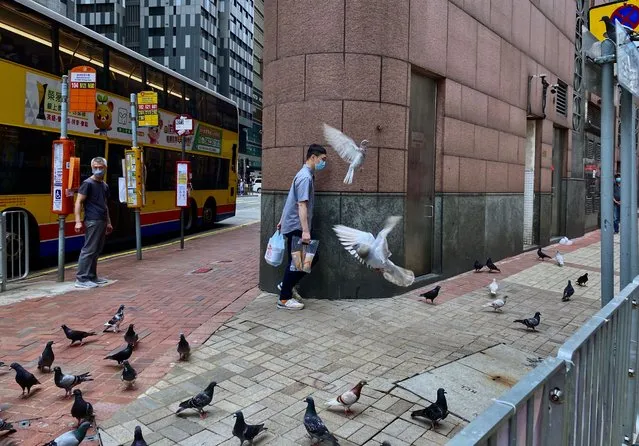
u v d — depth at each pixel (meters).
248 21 106.50
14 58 9.83
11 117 9.78
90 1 81.31
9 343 5.45
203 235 17.45
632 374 3.42
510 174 11.33
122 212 13.19
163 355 5.08
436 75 8.37
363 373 4.67
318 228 7.02
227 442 3.56
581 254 12.71
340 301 7.01
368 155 7.03
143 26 84.25
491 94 10.26
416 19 7.67
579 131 16.66
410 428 3.75
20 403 4.09
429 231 8.70
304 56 7.10
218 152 19.92
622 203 4.65
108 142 12.59
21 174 10.05
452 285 8.38
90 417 3.74
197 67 83.94
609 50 4.58
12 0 9.70
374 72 7.05
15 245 9.88
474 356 5.14
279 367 4.80
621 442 3.22
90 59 11.98
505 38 10.78
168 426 3.76
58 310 6.76
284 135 7.30
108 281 8.72
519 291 8.15
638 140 12.33
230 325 5.96
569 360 2.11
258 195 62.12
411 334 5.78
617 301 3.06
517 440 1.71
